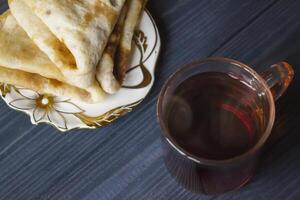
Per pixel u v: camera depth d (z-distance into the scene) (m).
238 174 0.46
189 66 0.45
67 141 0.53
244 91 0.46
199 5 0.58
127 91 0.54
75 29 0.52
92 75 0.52
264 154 0.51
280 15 0.57
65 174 0.51
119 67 0.54
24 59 0.53
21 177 0.52
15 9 0.55
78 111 0.53
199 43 0.57
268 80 0.46
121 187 0.51
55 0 0.53
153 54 0.55
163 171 0.51
